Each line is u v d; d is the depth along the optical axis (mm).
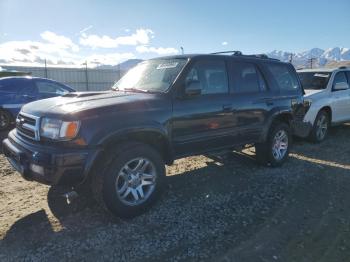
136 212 3865
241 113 5098
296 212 4113
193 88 4297
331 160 6527
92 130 3471
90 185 3875
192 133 4441
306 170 5801
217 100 4727
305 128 7652
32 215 3918
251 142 5414
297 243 3416
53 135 3473
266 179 5281
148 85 4551
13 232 3531
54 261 3047
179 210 4102
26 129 3875
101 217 3875
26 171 3633
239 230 3654
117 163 3631
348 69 9453
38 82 9508
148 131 3883
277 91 5848
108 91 4680
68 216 3898
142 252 3209
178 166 5922
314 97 7945
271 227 3729
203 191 4746
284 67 6277
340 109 8719
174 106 4211
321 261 3123
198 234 3551
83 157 3398
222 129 4828
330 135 9219
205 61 4723
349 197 4625
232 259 3117
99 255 3150
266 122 5559
